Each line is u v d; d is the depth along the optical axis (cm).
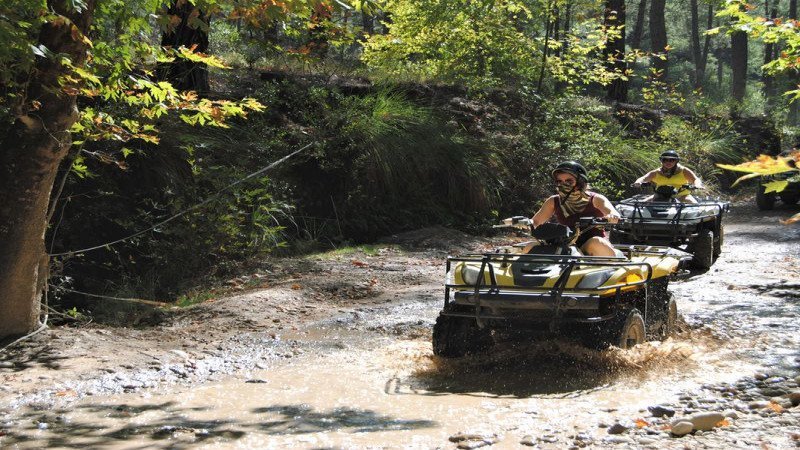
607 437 472
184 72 1302
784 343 704
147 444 488
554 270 652
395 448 470
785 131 2845
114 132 782
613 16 2311
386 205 1520
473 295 637
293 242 1342
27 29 682
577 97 2211
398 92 1827
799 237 1449
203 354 730
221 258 1155
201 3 694
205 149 1320
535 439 475
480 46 2016
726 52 6469
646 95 2542
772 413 499
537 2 2002
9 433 514
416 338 781
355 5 678
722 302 909
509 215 1661
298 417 538
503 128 1850
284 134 1475
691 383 584
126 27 750
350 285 1052
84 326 875
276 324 852
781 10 5588
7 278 730
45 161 719
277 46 823
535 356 672
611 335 632
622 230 1197
